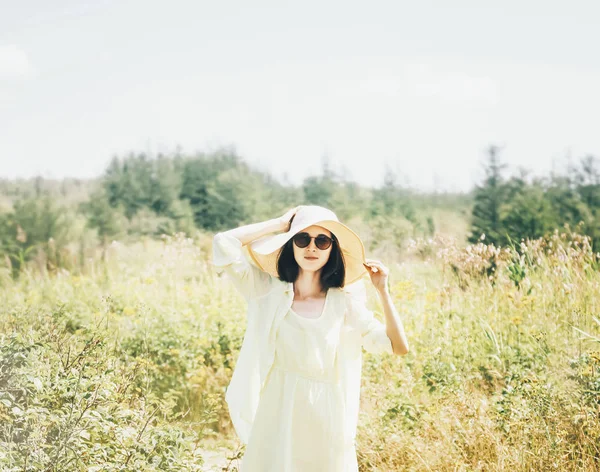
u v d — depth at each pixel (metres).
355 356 3.67
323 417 3.45
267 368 3.50
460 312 7.16
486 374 5.93
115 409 4.04
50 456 3.38
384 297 3.59
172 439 3.85
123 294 9.19
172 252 11.16
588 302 6.81
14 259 14.70
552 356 5.91
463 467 4.21
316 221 3.55
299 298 3.63
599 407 4.61
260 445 3.46
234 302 8.29
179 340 6.68
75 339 4.74
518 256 8.05
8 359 3.68
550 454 4.21
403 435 4.64
